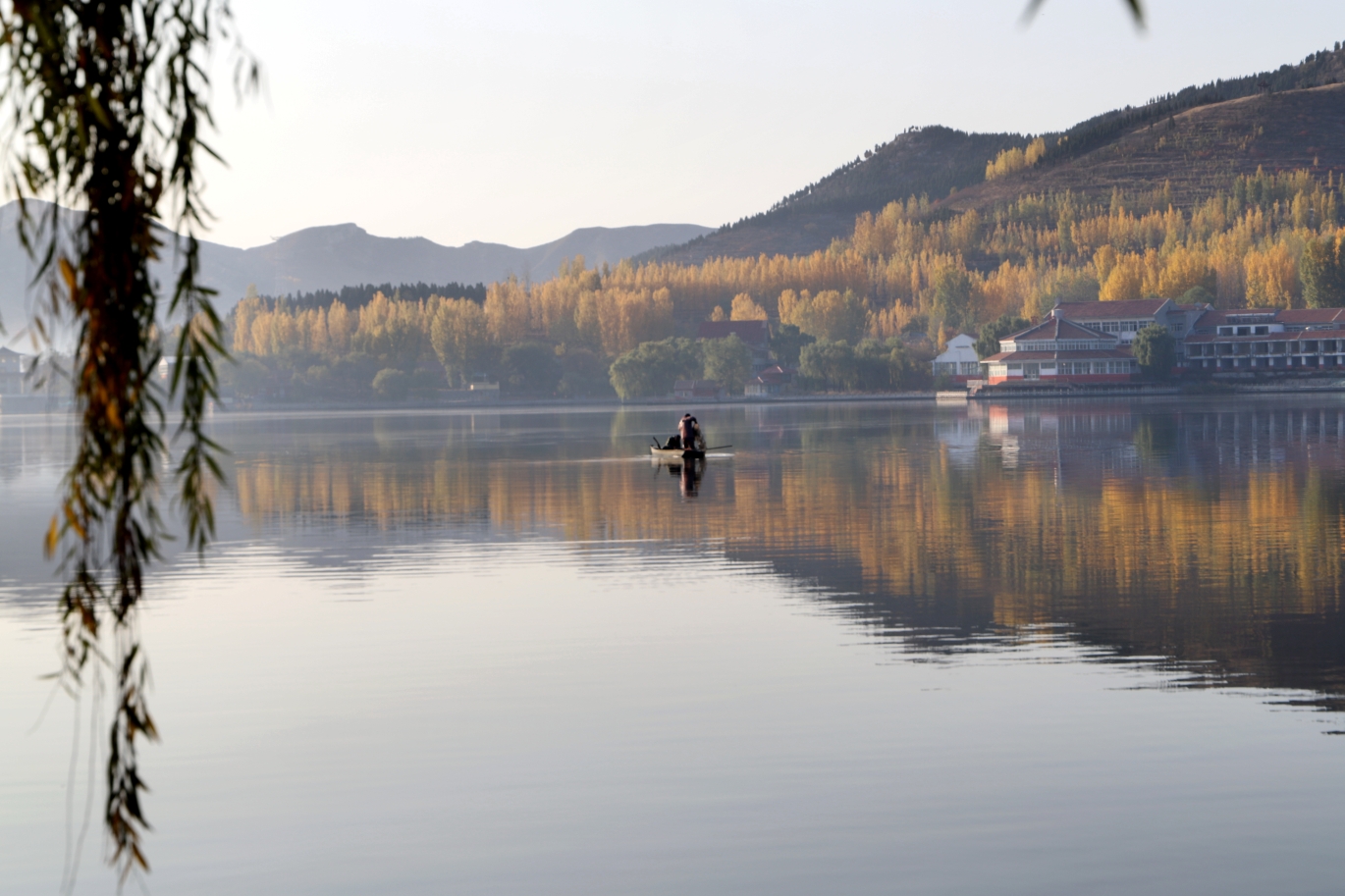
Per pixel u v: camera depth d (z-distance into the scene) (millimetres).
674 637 21500
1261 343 195125
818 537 33844
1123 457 60938
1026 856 11859
